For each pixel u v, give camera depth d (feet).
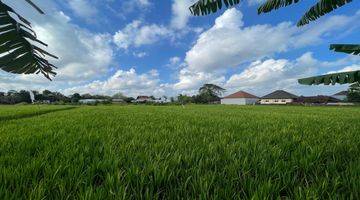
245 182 7.54
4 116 42.75
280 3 15.49
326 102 244.01
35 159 10.03
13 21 6.47
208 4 15.24
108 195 6.54
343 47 13.96
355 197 6.78
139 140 15.05
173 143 13.94
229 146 13.07
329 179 7.84
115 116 44.04
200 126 25.50
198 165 9.29
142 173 8.26
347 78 13.00
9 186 7.18
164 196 7.02
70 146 13.30
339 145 13.35
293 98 312.71
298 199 6.47
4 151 12.17
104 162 9.41
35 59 7.63
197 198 6.78
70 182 7.41
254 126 25.64
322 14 16.01
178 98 304.91
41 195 6.49
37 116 43.60
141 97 416.87
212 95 396.98
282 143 14.42
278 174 8.35
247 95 371.15
